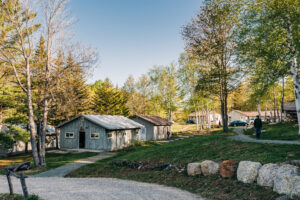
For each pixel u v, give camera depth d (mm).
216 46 26422
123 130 31000
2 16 17688
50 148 33344
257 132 16875
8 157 26891
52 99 20891
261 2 16234
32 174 16094
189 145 17047
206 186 9508
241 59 17484
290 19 14031
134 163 15211
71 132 30094
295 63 16625
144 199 8242
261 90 17297
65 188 10555
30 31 19078
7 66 19719
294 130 20203
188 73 42312
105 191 9727
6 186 11359
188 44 28641
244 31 16672
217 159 11547
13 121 24422
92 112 41219
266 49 15227
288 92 39750
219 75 27484
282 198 6551
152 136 37781
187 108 52688
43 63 20234
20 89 24391
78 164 18625
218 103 48125
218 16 24734
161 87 52938
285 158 9031
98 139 27906
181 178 11320
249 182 8484
